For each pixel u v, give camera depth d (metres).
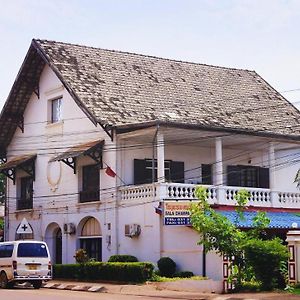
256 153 37.50
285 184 37.78
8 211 42.41
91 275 30.31
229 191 32.59
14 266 27.80
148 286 26.72
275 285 23.67
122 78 37.03
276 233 31.16
